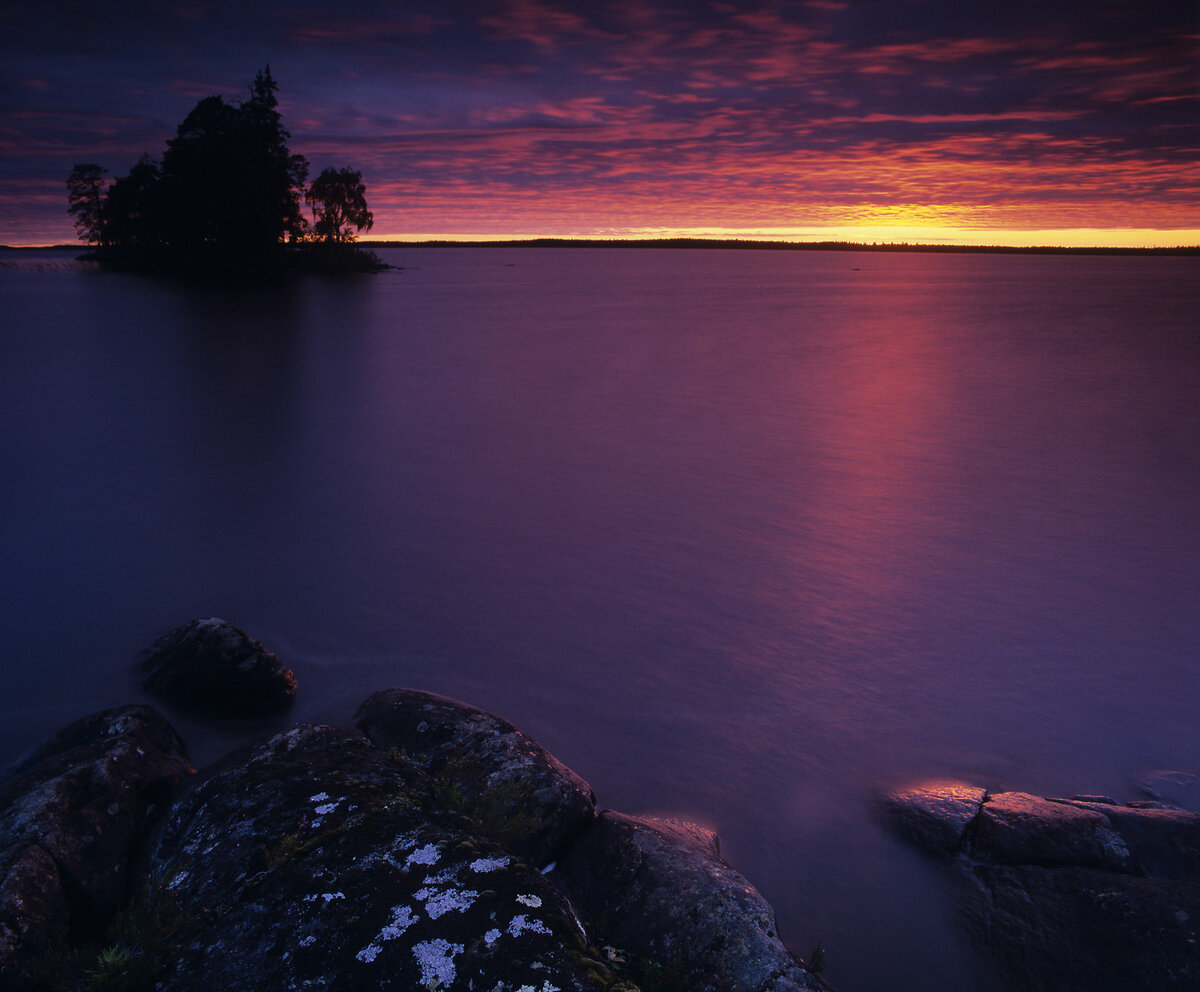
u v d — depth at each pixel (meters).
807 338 51.50
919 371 37.81
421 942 3.87
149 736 7.09
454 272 157.38
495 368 37.09
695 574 13.27
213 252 107.62
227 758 6.35
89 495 17.14
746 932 5.07
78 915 5.07
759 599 12.28
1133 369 38.44
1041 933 5.83
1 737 8.23
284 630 10.95
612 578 13.02
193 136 104.81
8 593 12.00
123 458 20.28
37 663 9.80
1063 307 80.50
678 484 18.69
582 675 9.95
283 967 3.84
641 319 63.62
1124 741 8.70
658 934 5.17
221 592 12.19
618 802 7.59
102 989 3.99
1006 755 8.45
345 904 4.14
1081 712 9.25
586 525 15.67
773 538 15.05
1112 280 154.25
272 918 4.13
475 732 6.86
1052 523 15.97
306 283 102.19
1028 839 6.63
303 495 17.39
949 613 11.84
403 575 13.02
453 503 17.00
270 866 4.51
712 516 16.36
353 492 17.70
